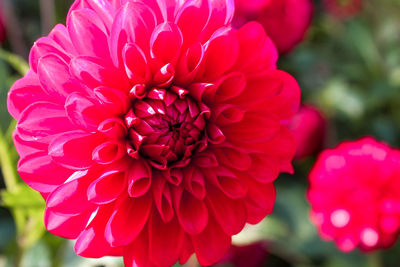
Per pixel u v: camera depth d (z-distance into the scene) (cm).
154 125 36
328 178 45
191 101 36
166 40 34
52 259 42
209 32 35
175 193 36
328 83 58
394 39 63
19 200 38
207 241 36
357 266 49
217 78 35
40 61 33
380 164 45
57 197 33
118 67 34
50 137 34
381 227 44
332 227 44
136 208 36
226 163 36
